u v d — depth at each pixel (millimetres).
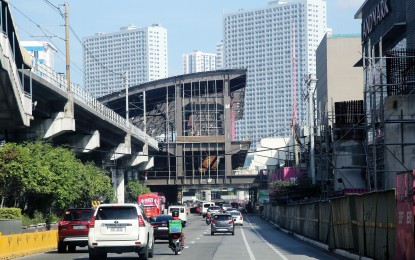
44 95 56375
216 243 41562
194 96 133125
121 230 24656
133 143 104938
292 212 57625
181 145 127562
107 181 77250
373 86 42062
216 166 131375
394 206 20578
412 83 41375
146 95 133000
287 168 107562
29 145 53188
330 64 139250
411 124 42125
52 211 57406
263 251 33000
